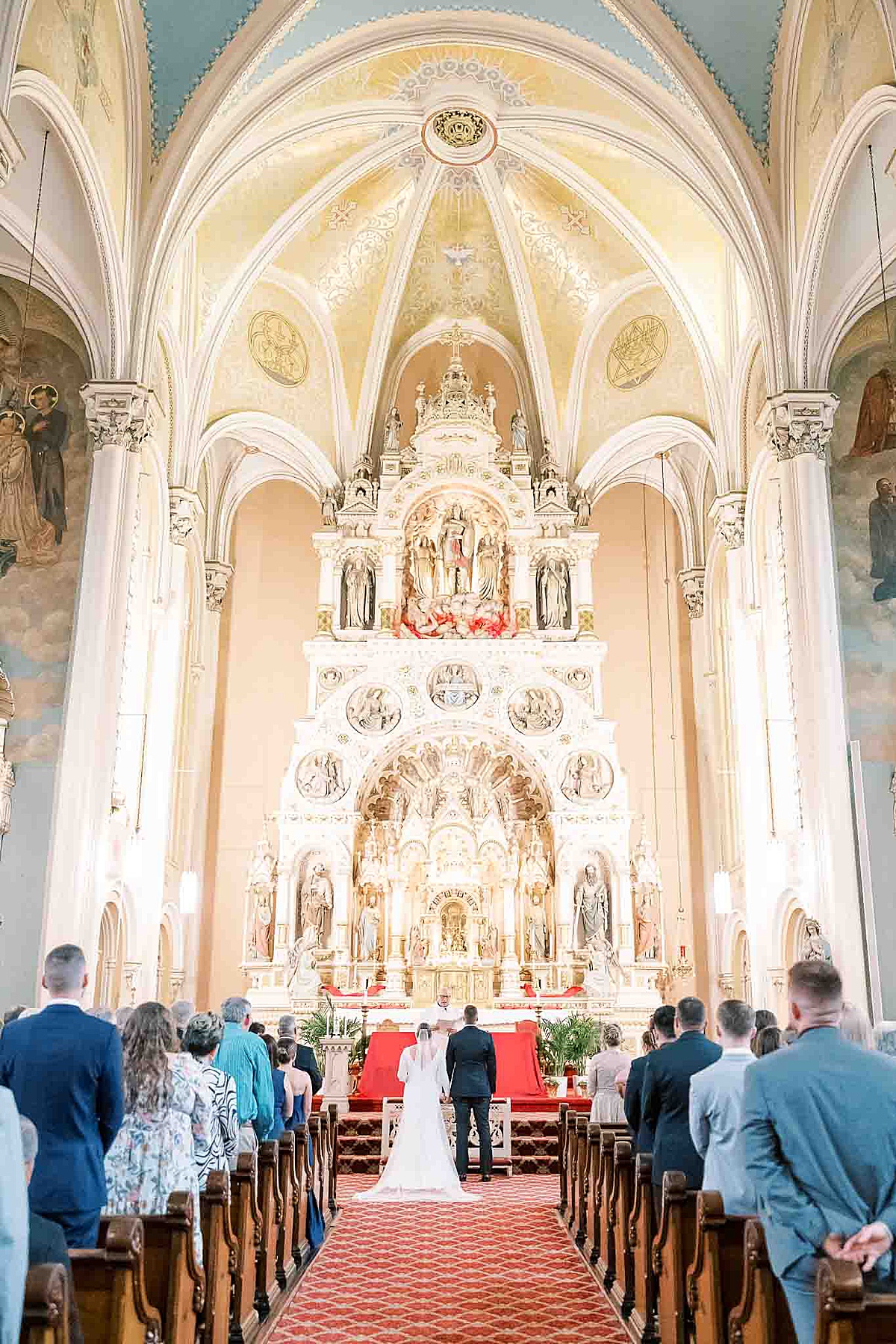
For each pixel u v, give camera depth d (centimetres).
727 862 2336
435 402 2562
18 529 1711
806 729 1639
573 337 2555
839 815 1576
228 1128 705
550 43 1914
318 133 2103
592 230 2397
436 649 2388
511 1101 1683
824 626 1648
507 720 2338
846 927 1531
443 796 2302
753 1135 413
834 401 1736
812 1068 410
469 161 2302
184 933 2316
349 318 2534
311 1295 855
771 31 1733
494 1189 1376
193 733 2441
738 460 2217
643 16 1742
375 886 2269
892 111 1459
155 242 1773
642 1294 744
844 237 1681
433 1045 1355
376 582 2466
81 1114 525
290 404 2523
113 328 1733
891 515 1705
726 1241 571
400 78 2095
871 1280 404
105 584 1662
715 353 2280
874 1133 401
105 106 1639
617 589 2694
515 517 2478
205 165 1839
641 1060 819
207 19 1720
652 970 2208
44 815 1595
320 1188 1093
